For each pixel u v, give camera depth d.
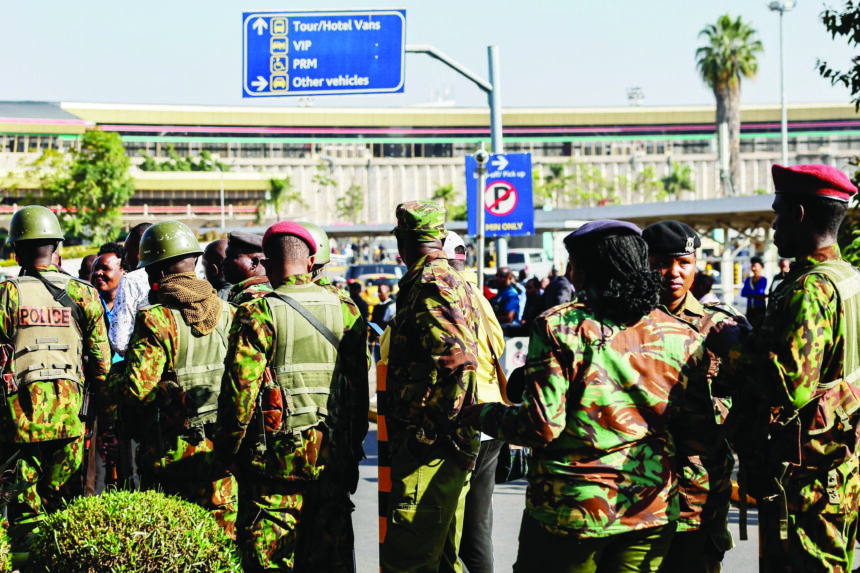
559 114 122.56
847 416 3.42
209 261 6.57
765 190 122.00
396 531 4.07
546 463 3.23
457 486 4.09
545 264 31.98
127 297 6.08
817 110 120.62
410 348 4.10
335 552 4.36
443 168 121.88
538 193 107.88
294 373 4.24
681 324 3.30
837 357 3.40
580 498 3.14
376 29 13.95
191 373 4.59
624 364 3.18
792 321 3.32
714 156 123.81
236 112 119.00
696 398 3.29
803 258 3.52
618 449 3.16
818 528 3.45
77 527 3.72
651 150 124.69
